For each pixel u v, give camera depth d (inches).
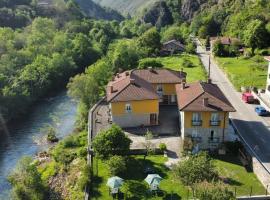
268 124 2662.4
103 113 3024.1
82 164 2289.6
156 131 2625.5
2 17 6392.7
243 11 6673.2
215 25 7514.8
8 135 3132.4
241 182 1974.7
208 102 2333.9
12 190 2162.9
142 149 2308.1
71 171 2292.1
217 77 4023.1
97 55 5782.5
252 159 2092.8
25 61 4520.2
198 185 1688.0
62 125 3287.4
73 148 2635.3
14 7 7155.5
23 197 2046.0
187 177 1812.3
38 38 5246.1
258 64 4274.1
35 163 2541.8
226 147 2282.2
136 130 2664.9
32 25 6033.5
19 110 3607.3
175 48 5885.8
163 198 1872.5
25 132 3179.1
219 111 2289.6
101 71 3821.4
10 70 4092.0
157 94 2849.4
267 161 2135.8
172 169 2050.9
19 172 2207.2
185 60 4813.0
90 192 1969.7
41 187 2126.0
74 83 3341.5
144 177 2063.2
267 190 1892.2
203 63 4869.6
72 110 3678.6
